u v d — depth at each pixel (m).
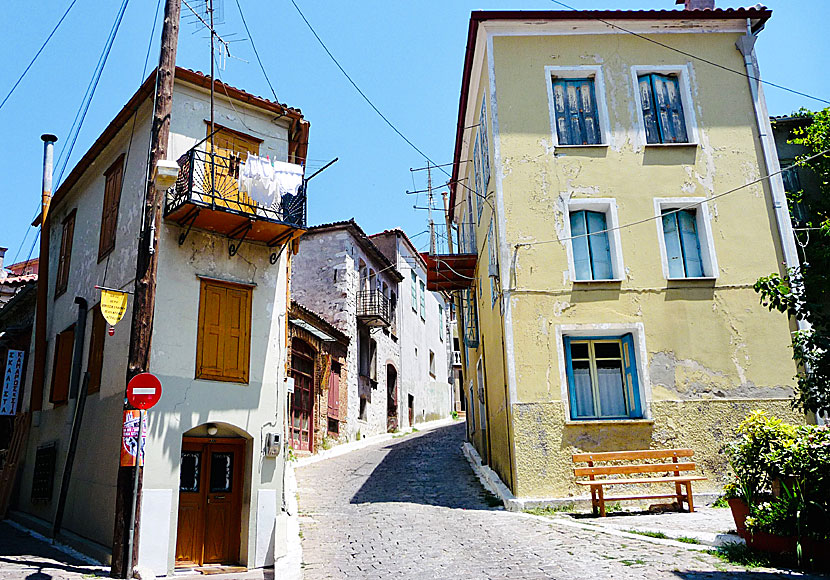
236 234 12.28
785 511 7.36
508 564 8.05
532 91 15.03
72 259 15.67
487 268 16.73
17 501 15.67
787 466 7.52
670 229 14.54
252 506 11.39
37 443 15.48
